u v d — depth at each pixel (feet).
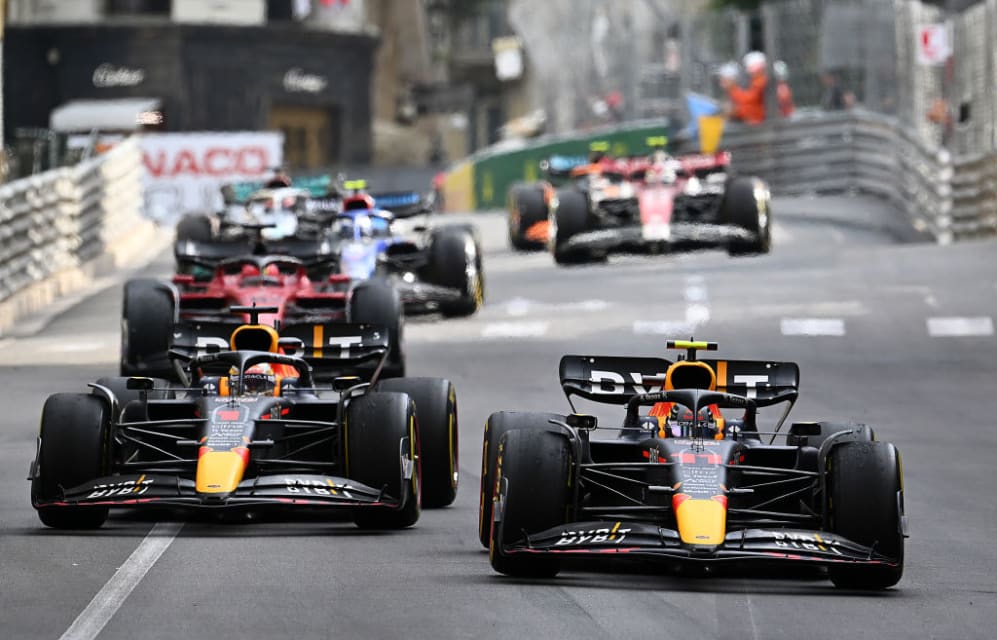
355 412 137.18
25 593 109.81
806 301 300.61
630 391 133.39
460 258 294.46
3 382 235.61
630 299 311.27
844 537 117.39
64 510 133.90
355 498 133.49
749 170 538.06
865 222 447.83
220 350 156.66
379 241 278.87
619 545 115.03
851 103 508.94
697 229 338.95
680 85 590.55
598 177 360.28
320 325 162.61
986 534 146.82
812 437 132.36
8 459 176.14
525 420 127.44
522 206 413.59
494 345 266.16
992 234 393.09
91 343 278.46
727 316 288.30
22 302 315.99
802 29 521.65
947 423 211.61
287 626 102.01
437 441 149.79
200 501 129.08
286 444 144.87
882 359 254.27
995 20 397.60
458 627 102.73
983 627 107.24
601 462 131.03
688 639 100.99
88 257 389.39
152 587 112.27
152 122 606.96
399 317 217.97
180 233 305.94
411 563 123.44
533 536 117.70
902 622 107.76
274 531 136.15
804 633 103.50
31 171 448.24
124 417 144.36
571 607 108.99
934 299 297.74
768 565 126.72
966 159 404.57
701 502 116.26
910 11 461.78
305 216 265.95
